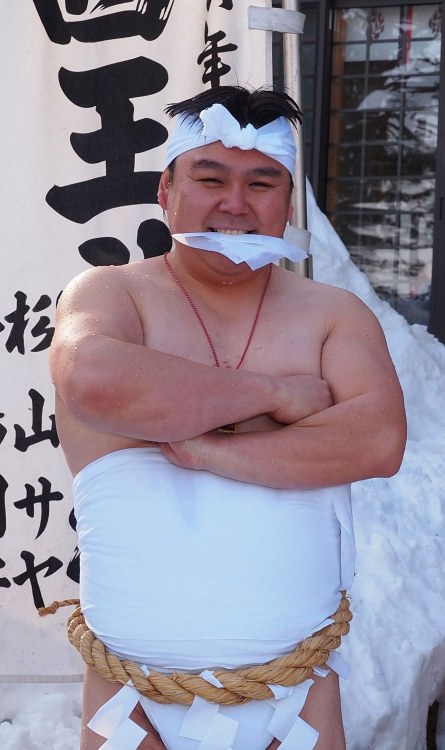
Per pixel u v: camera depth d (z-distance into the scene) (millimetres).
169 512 1686
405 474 3814
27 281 2693
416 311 5453
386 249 5477
